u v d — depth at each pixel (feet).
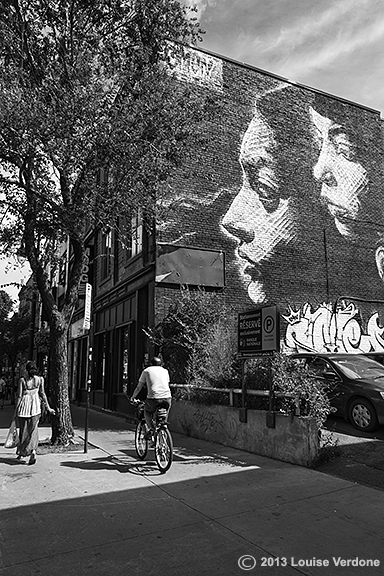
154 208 37.76
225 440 31.81
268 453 27.84
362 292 57.77
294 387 26.63
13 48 33.30
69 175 33.40
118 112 33.06
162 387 26.78
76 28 35.50
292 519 17.48
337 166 59.11
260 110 54.75
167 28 36.65
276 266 52.31
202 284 47.26
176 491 21.31
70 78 32.37
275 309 27.89
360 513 17.95
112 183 35.19
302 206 55.47
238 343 30.86
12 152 31.60
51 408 34.14
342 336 55.21
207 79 51.96
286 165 55.31
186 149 36.91
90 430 42.42
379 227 60.90
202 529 16.69
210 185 49.98
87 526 17.12
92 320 72.43
